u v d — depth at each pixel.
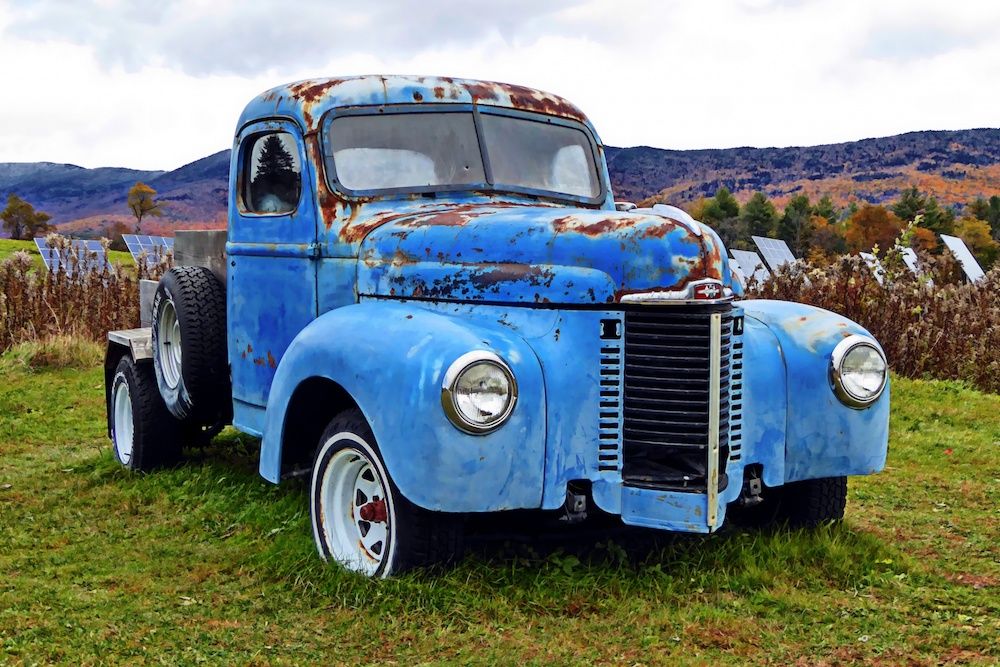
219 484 5.73
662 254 3.76
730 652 3.41
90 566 4.46
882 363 4.40
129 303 13.30
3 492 5.95
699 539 4.42
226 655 3.42
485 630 3.55
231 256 5.45
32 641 3.55
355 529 4.20
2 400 9.45
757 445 4.15
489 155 5.07
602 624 3.61
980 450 7.02
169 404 5.86
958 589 4.08
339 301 4.68
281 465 4.42
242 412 5.45
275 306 5.08
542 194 5.13
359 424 3.97
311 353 4.14
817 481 4.62
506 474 3.64
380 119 4.95
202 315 5.63
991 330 10.30
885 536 4.90
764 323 4.47
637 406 3.83
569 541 4.33
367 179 4.82
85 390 10.14
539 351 3.82
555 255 3.93
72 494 5.84
